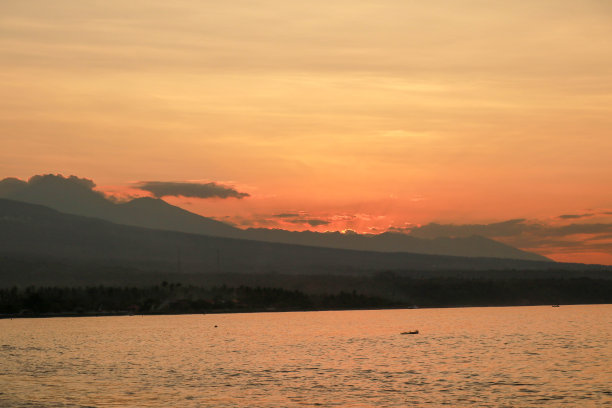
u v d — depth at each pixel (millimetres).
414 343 112375
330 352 98625
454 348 104000
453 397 62812
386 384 69375
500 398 62406
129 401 61219
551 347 105000
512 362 86250
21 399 62281
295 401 61062
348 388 67188
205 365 84500
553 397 62938
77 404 60125
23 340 118188
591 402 60938
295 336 126625
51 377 74938
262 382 70812
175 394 64375
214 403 60344
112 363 86562
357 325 157375
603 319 179125
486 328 147125
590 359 89375
